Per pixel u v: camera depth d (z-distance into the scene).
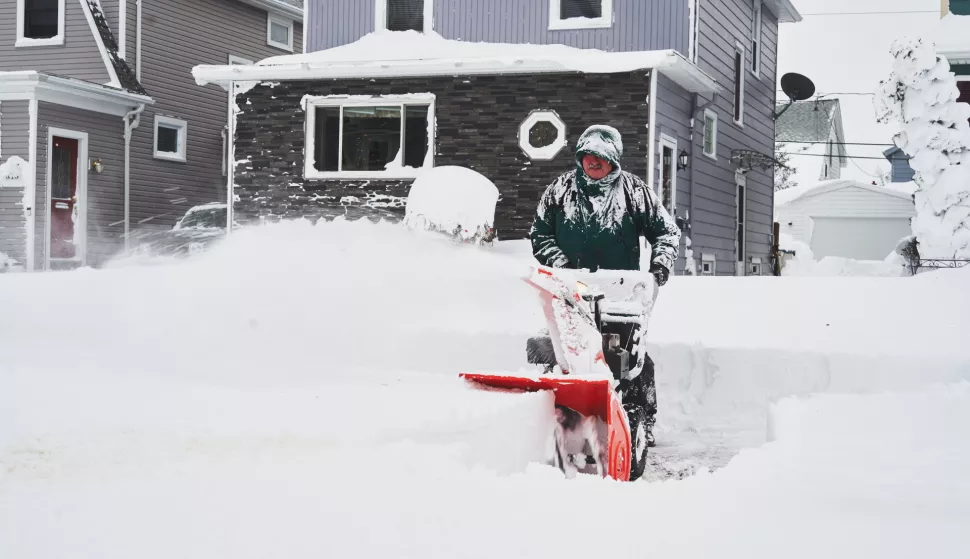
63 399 4.69
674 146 17.12
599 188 5.54
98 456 3.53
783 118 61.00
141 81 23.97
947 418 4.82
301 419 4.19
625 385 5.08
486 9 18.12
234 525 2.68
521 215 16.27
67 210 21.72
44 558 2.34
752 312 9.13
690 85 17.33
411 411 4.28
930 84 17.52
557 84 16.05
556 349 4.61
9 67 23.91
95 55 23.16
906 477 3.52
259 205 17.55
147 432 3.89
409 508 2.92
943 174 17.45
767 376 7.45
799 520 2.90
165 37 24.80
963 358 7.09
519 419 4.09
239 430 3.93
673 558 2.49
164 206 24.59
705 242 19.31
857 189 39.22
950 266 17.38
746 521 2.87
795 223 39.88
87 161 22.03
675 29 17.20
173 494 3.02
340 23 18.94
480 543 2.58
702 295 10.06
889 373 7.18
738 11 21.33
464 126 16.52
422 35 18.47
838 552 2.55
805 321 8.67
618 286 5.16
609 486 3.35
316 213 17.31
